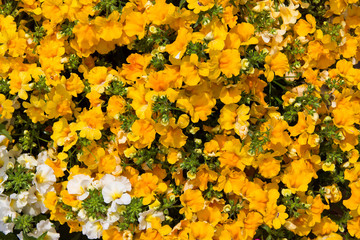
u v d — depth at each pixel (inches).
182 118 22.7
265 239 25.2
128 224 23.0
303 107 24.2
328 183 25.7
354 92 25.7
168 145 23.1
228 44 23.0
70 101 23.7
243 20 24.3
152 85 22.9
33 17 24.5
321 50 25.3
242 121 23.2
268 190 24.0
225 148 23.3
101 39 24.0
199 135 24.9
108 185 22.9
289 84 25.4
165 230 23.2
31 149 24.4
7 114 23.5
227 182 23.6
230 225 23.8
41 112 23.7
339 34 25.4
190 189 23.5
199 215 23.7
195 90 23.1
